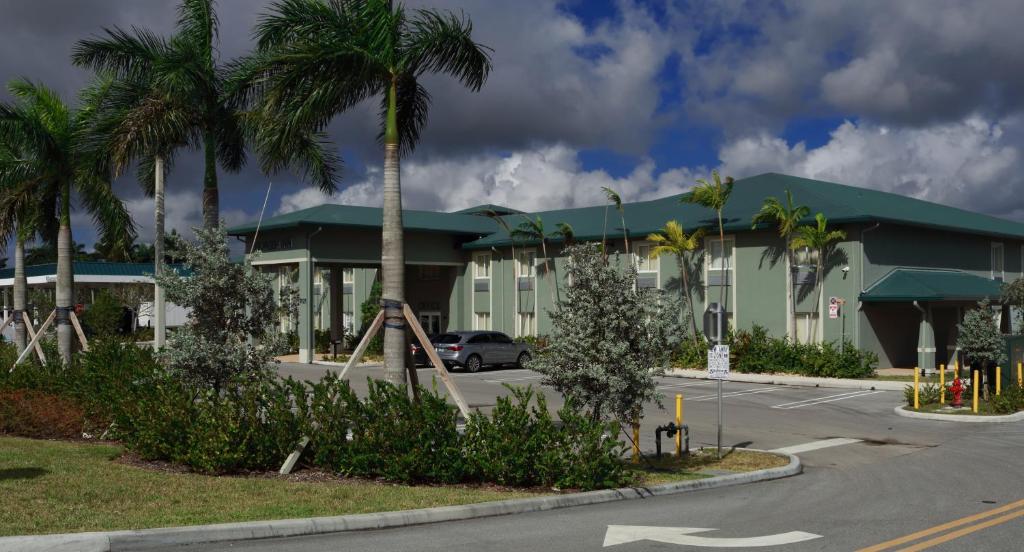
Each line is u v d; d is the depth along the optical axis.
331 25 15.10
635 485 11.59
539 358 13.02
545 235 38.91
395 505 9.65
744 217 34.28
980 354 22.36
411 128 16.81
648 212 40.19
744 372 31.91
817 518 9.71
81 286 54.31
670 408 22.31
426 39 14.95
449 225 43.78
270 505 9.39
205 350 12.69
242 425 11.88
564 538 8.60
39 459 12.04
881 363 32.12
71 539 7.55
